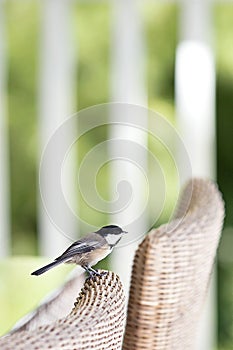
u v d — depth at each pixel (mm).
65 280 3521
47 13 6684
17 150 7625
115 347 1985
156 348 2604
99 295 2039
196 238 2580
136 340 2588
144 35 7270
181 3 6625
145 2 7301
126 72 6629
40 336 1641
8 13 7594
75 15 7379
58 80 6785
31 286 3441
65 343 1654
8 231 7035
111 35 7254
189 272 2586
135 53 6621
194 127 6719
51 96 6793
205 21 6621
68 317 1819
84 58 7328
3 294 3318
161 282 2504
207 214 2750
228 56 7344
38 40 7648
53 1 6668
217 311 7355
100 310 1913
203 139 6727
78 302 2146
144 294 2512
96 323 1803
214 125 6945
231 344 7348
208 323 7086
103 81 7371
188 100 6711
